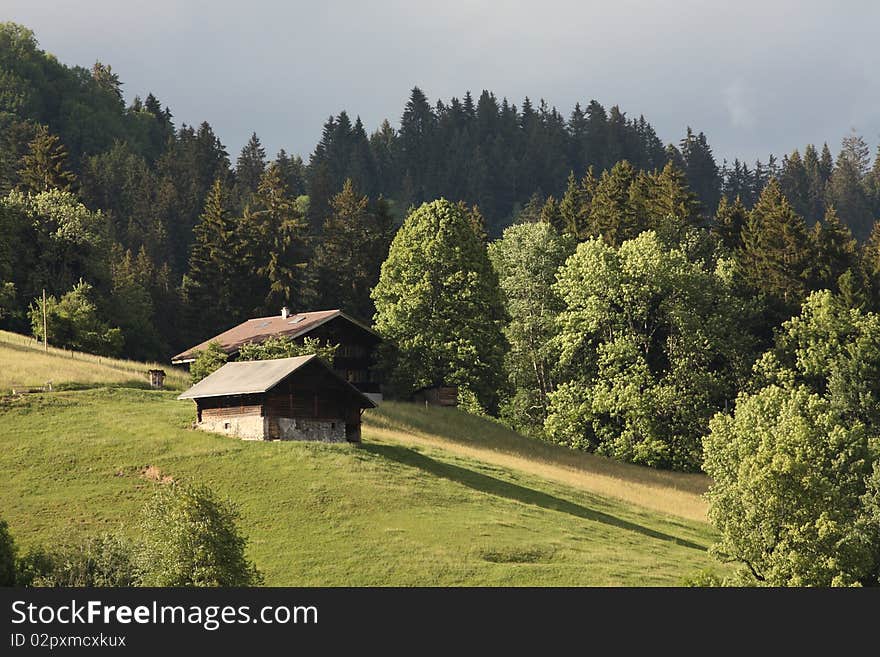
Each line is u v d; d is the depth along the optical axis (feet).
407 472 250.16
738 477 219.00
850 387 367.66
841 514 208.85
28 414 268.21
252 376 267.18
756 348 440.45
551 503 255.70
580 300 414.82
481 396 387.55
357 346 383.45
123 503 219.00
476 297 388.57
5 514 212.23
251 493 225.56
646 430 385.70
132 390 303.48
